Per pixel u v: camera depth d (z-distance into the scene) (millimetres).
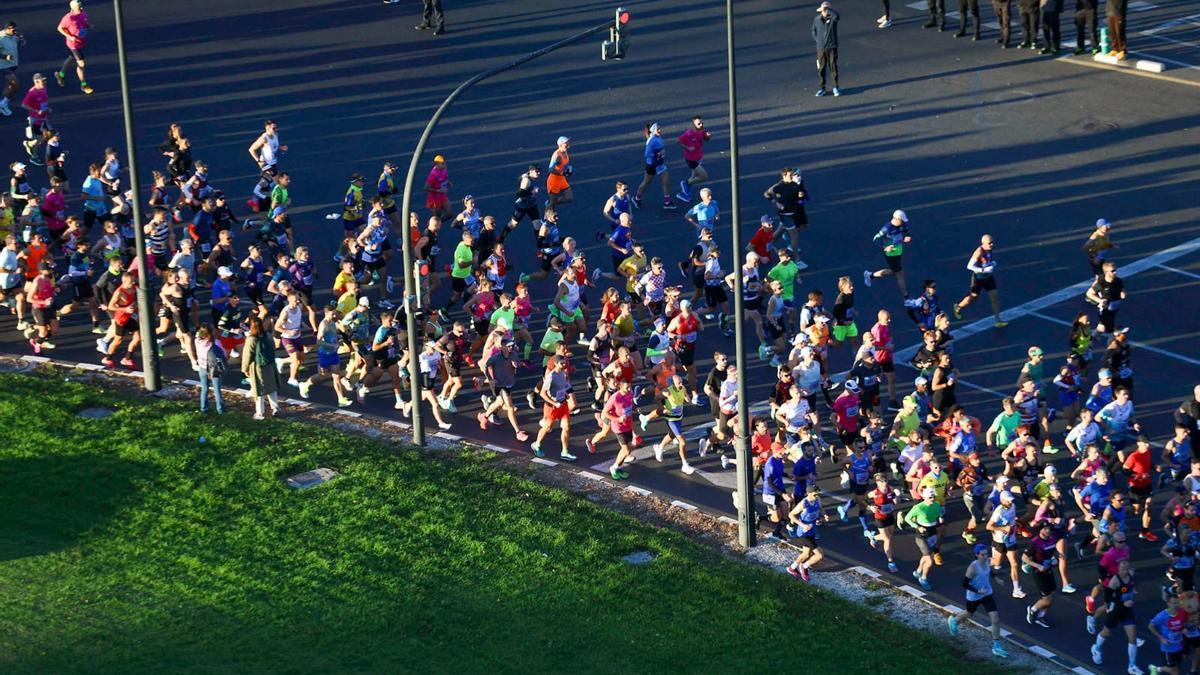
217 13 70000
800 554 35031
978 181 53906
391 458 38469
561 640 30547
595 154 56812
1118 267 48250
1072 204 52156
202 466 37562
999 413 40750
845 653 30656
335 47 66062
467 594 32250
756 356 44344
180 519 35094
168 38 67188
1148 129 56906
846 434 38062
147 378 42219
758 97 60656
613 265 48594
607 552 34312
